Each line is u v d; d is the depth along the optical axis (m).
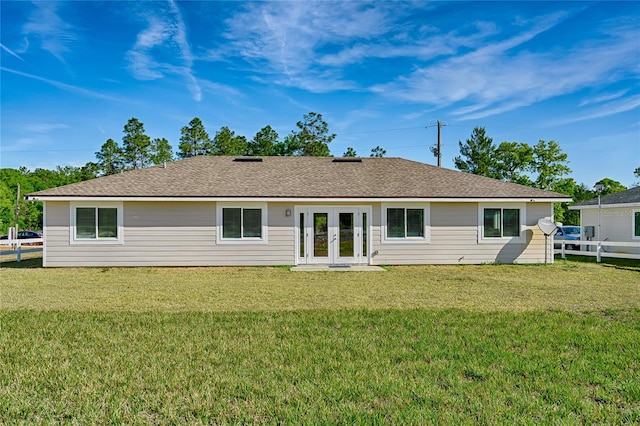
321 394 3.80
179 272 13.09
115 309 7.54
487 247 15.38
